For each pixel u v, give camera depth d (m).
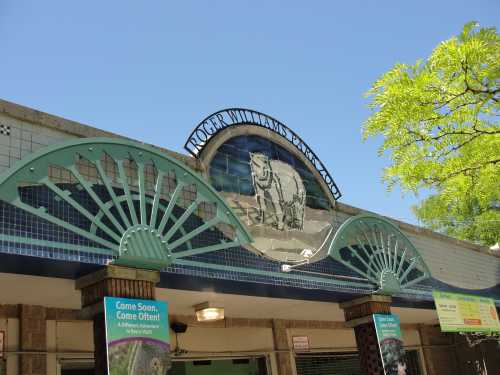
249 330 14.96
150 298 8.95
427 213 26.92
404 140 9.98
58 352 10.70
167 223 9.86
